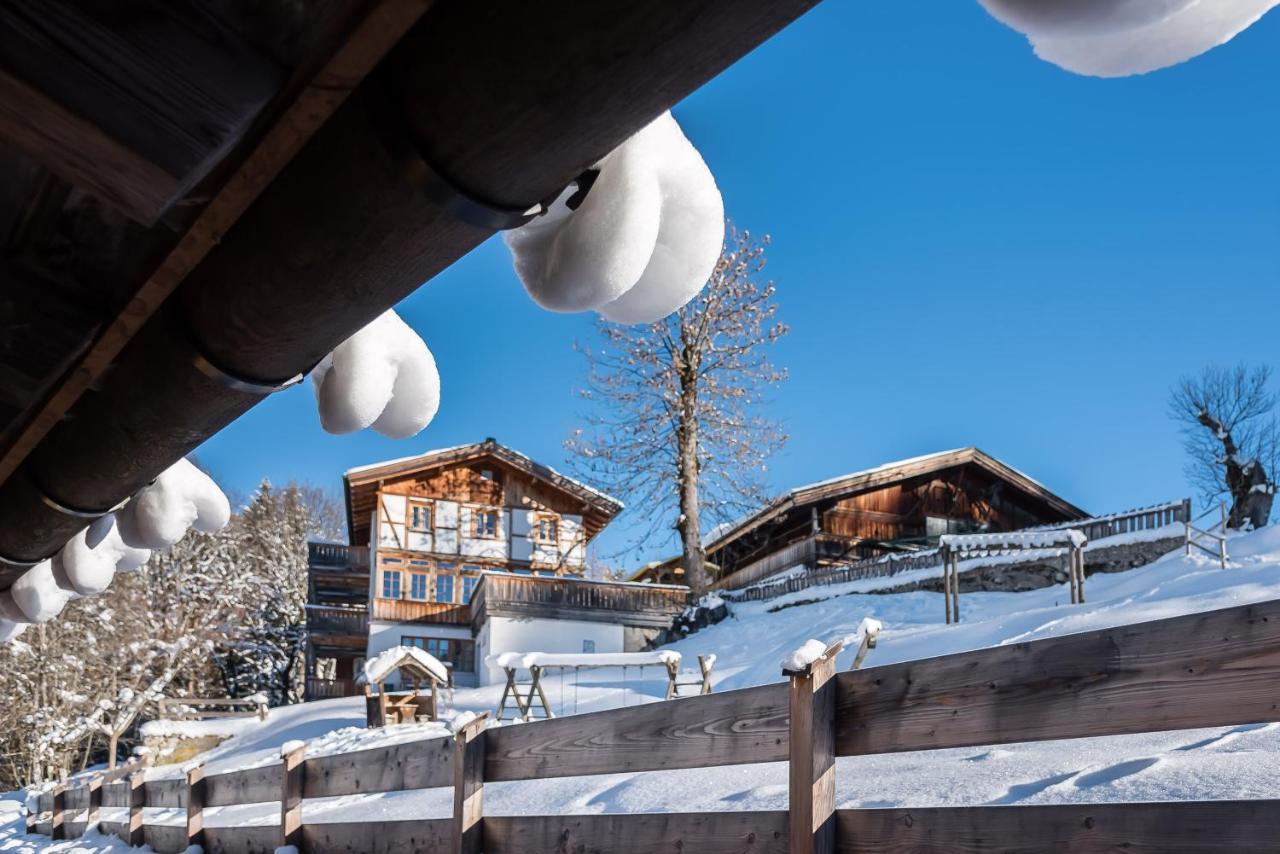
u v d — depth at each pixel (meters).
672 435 28.42
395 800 7.77
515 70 0.91
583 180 1.13
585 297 1.14
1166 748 4.80
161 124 1.07
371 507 31.69
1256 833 2.11
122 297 1.79
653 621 28.09
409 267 1.24
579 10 0.84
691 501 27.91
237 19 1.06
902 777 5.27
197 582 35.62
